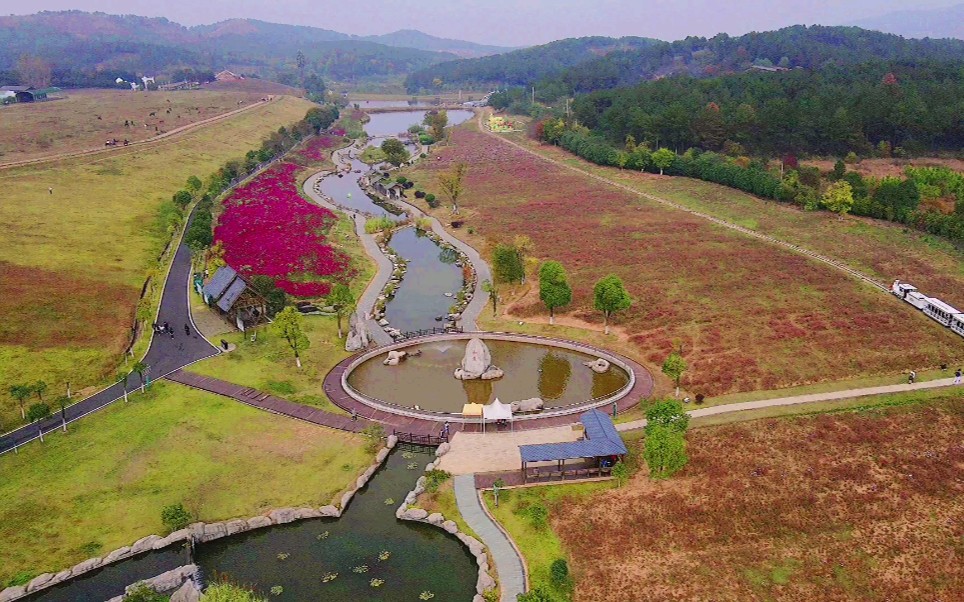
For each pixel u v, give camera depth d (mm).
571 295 83875
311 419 62781
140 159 160250
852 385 66750
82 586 44281
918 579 42969
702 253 106812
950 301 84750
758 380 68062
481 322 86375
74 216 112000
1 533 47344
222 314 84250
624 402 65438
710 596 42000
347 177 185750
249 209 132625
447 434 60062
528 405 65062
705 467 54344
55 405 63125
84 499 51094
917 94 161500
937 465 53875
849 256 102625
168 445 57844
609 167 174250
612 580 43469
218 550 47938
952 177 129625
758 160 155375
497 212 139000
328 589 44219
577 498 51625
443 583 44750
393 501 52969
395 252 116438
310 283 95188
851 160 152375
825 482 52062
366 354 76125
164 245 110062
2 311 74812
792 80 193250
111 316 79812
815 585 42688
